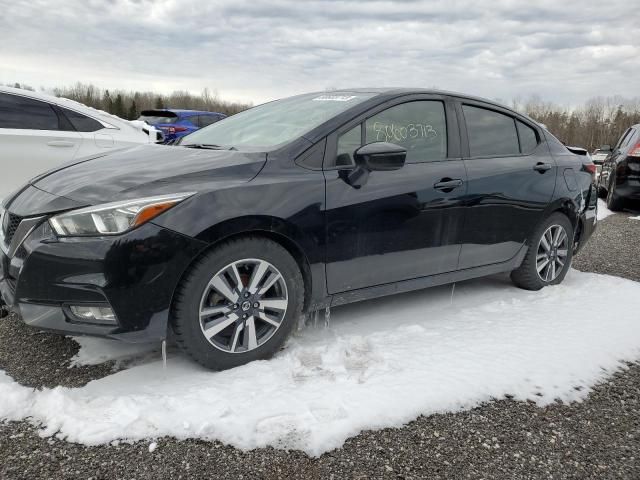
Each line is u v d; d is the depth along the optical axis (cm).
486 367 282
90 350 293
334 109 334
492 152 389
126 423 223
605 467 213
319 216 290
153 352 293
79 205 252
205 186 263
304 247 288
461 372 275
